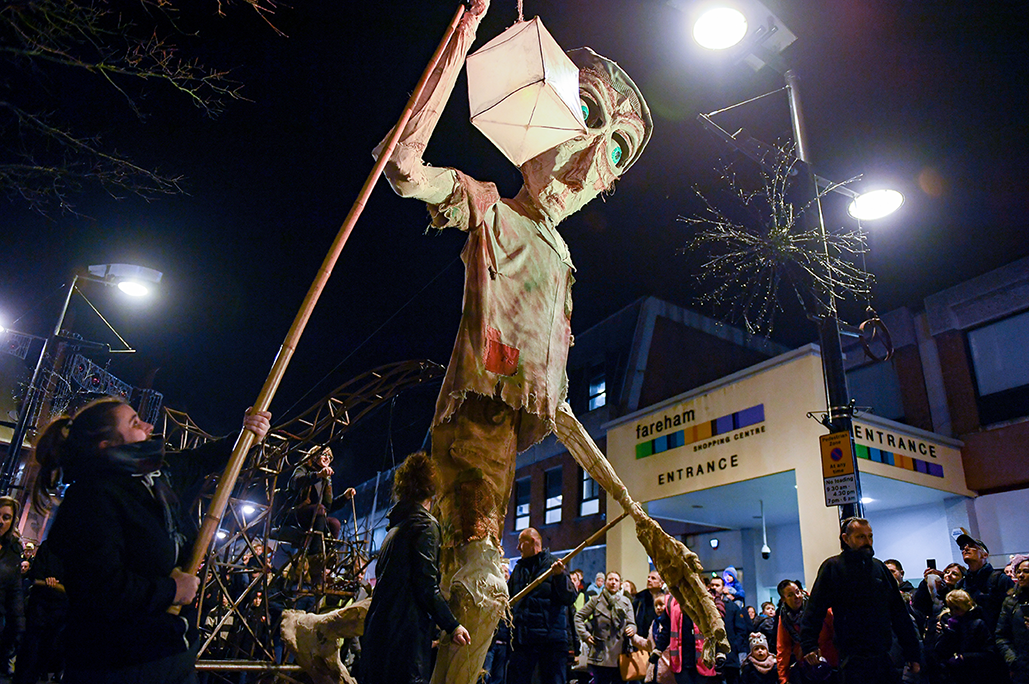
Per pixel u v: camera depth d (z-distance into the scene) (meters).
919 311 16.30
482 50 3.24
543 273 3.60
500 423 3.43
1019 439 13.95
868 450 13.08
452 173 3.28
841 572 5.66
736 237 8.61
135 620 2.24
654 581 9.00
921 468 13.80
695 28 8.35
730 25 8.32
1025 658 6.21
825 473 7.80
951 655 6.82
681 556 3.50
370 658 4.10
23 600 6.02
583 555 18.91
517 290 3.48
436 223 3.37
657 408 16.17
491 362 3.29
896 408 16.23
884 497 14.79
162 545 2.39
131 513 2.35
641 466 16.17
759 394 13.83
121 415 2.53
